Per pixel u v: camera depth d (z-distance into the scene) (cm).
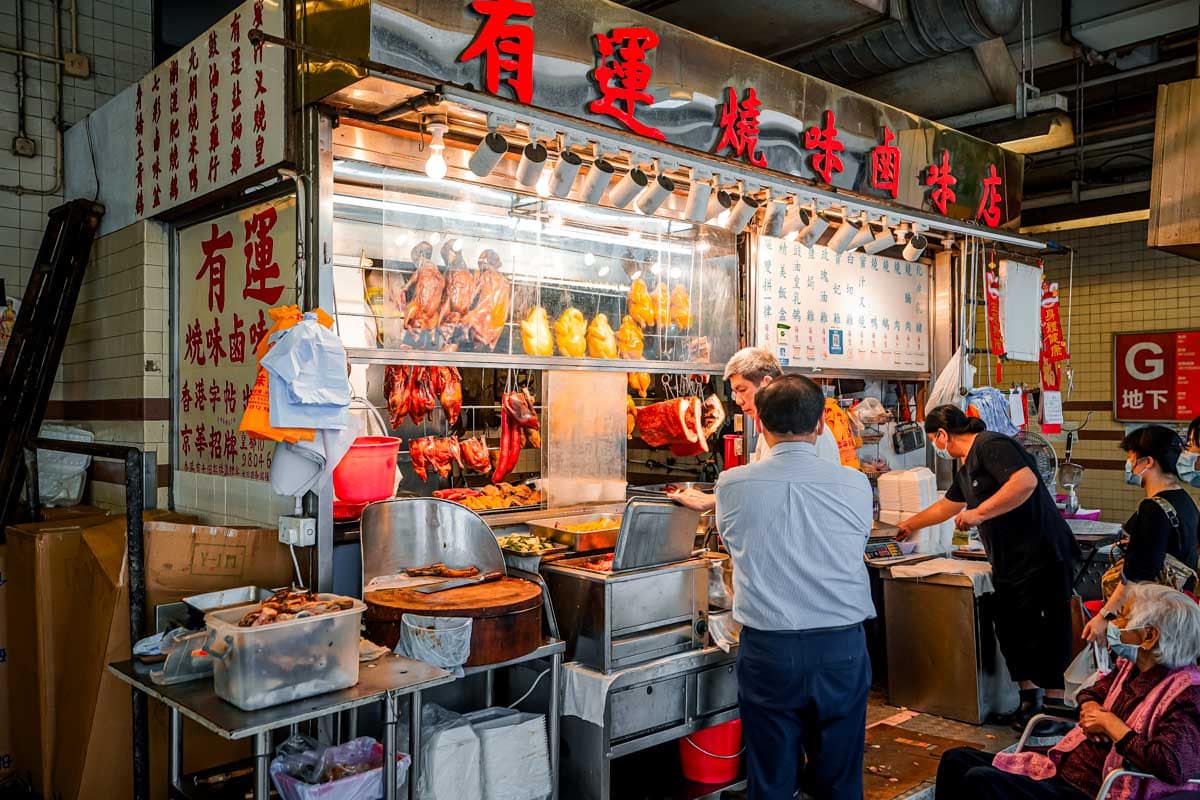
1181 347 795
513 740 312
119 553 326
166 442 397
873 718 452
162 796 329
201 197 353
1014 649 427
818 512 288
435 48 296
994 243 572
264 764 245
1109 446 845
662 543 348
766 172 409
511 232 414
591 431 436
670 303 464
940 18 488
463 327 379
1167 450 415
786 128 425
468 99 296
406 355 351
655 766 384
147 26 482
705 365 470
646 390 493
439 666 281
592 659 328
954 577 442
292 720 232
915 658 461
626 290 458
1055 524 424
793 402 295
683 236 471
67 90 456
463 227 397
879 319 555
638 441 594
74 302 411
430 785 293
